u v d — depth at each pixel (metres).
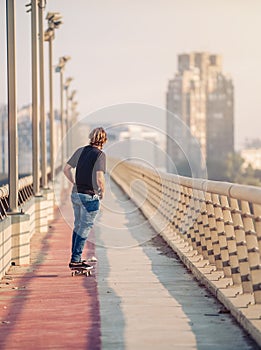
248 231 16.16
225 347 14.10
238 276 18.48
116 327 15.89
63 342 14.71
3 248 22.83
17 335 15.33
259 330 14.16
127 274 22.92
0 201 24.48
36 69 35.00
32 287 20.92
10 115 25.83
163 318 16.61
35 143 35.81
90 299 18.98
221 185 18.38
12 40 25.84
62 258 26.83
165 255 27.41
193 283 21.05
